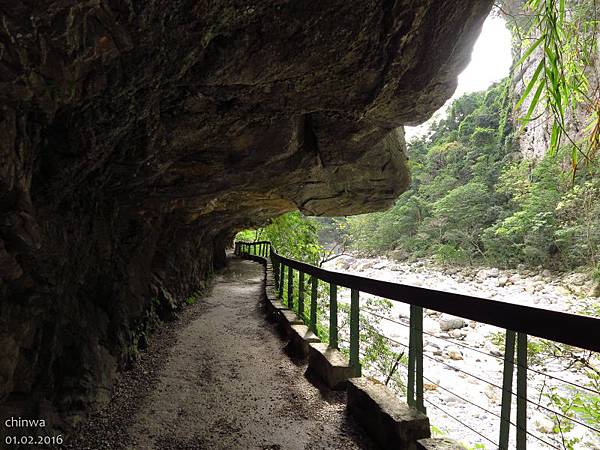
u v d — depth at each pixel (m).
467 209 31.06
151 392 3.45
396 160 6.15
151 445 2.56
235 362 4.32
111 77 2.02
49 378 2.56
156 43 1.94
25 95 1.69
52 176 2.37
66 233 2.80
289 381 3.70
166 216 5.52
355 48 2.36
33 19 1.41
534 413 5.98
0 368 2.04
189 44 2.05
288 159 4.36
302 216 15.11
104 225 3.58
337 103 2.99
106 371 3.25
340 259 40.53
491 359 9.77
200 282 9.56
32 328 2.39
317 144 4.10
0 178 1.69
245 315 6.96
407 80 2.72
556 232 20.75
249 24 2.08
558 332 1.40
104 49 1.79
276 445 2.56
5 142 1.68
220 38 2.15
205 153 3.63
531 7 1.81
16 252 1.96
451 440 2.16
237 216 9.63
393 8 2.13
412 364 2.48
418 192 42.09
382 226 41.06
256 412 3.05
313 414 2.99
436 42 2.41
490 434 6.22
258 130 3.39
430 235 35.28
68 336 2.89
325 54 2.36
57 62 1.67
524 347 1.61
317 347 3.88
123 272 4.09
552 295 18.16
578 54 1.87
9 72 1.53
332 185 6.44
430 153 42.38
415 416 2.34
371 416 2.61
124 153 2.95
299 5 2.02
